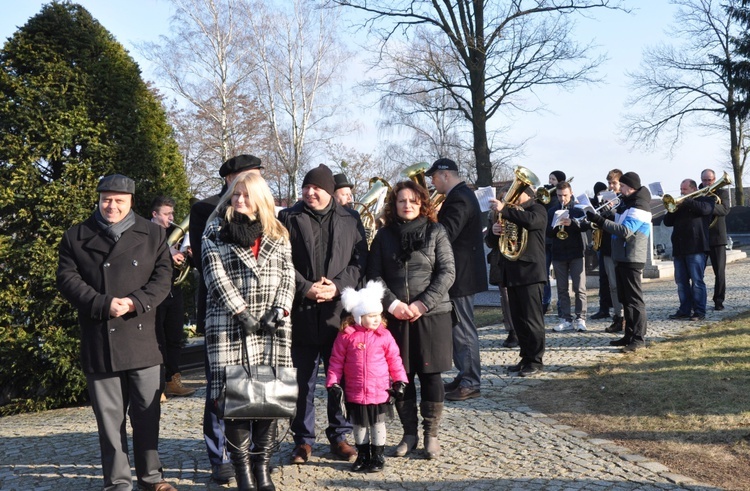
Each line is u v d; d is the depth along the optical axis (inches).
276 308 164.6
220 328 164.6
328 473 183.9
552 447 196.7
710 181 392.2
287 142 1250.0
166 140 343.9
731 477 169.5
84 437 232.2
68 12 305.0
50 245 285.9
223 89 1117.1
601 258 398.9
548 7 761.6
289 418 161.8
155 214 275.3
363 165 1365.7
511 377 280.2
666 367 270.1
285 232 173.6
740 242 1180.5
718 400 224.8
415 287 189.9
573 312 442.3
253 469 167.0
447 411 238.4
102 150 299.3
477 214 251.9
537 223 272.8
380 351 182.9
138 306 166.6
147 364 169.2
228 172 181.9
